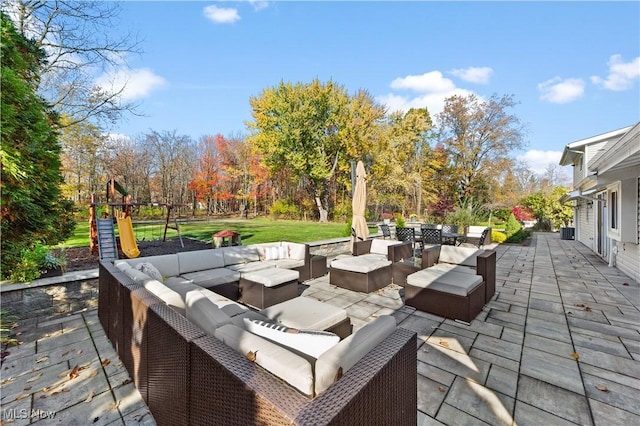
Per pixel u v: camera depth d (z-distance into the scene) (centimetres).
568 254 881
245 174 2627
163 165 2650
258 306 375
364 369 118
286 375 116
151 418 189
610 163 484
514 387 221
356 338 138
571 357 264
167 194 2680
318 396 101
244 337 142
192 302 188
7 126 426
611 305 405
